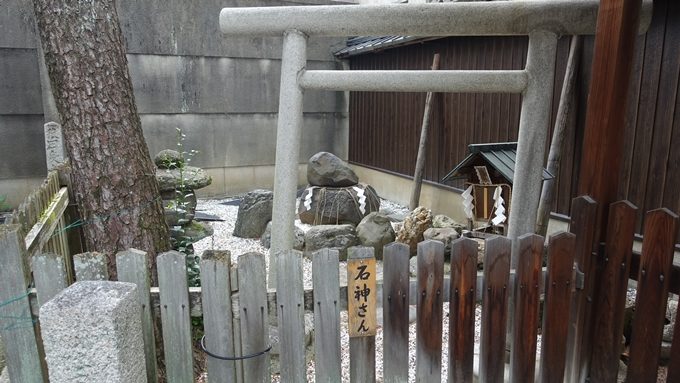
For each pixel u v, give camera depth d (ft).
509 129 17.98
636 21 6.95
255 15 11.09
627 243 6.88
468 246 6.72
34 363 6.41
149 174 9.69
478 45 19.35
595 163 7.30
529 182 10.59
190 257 11.39
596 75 7.34
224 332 6.59
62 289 6.19
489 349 7.06
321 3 29.37
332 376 6.88
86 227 9.27
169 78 26.53
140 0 25.14
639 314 6.86
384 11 10.52
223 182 28.94
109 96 8.98
